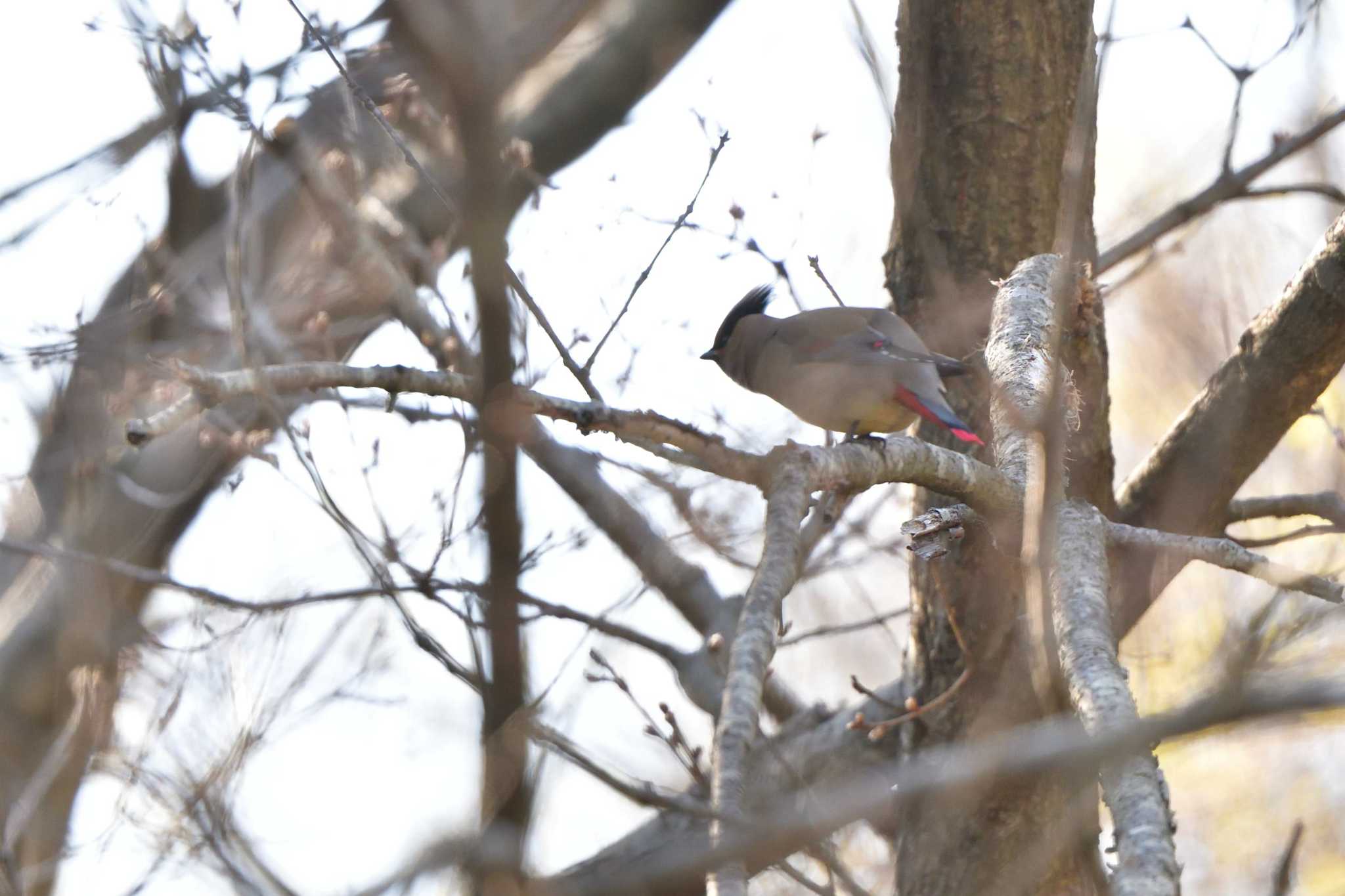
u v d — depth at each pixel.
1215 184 12.53
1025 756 4.12
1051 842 5.29
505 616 5.00
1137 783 5.02
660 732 7.42
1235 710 3.55
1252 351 10.71
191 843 7.08
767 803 7.33
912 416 10.99
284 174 12.98
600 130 15.59
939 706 10.10
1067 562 7.19
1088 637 6.42
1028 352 8.62
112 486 12.62
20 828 10.52
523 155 10.33
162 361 6.40
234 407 12.16
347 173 12.17
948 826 9.21
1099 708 5.68
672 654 11.80
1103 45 5.60
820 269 11.07
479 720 4.92
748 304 12.77
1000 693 9.60
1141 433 16.28
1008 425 8.29
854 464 7.04
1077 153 5.56
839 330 11.00
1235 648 3.88
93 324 12.58
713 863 4.22
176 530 12.91
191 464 12.63
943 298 11.02
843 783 10.14
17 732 12.66
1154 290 16.06
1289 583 7.54
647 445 6.79
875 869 10.64
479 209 5.02
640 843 9.00
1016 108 10.92
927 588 10.60
